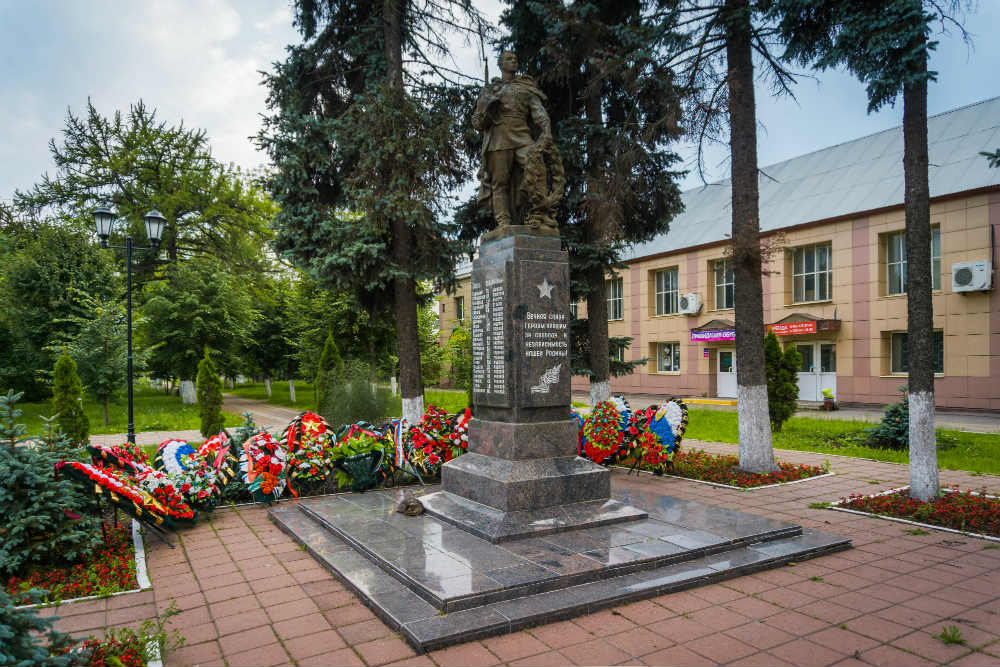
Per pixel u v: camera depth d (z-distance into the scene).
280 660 3.81
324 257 11.34
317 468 8.10
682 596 4.75
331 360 17.33
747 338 9.59
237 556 5.93
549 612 4.28
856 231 22.48
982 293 19.25
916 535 6.41
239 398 34.94
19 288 21.70
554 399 6.74
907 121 7.64
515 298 6.62
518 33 11.89
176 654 3.91
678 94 9.30
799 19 8.34
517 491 6.09
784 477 9.13
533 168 7.00
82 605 4.77
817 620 4.32
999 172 18.88
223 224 30.34
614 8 11.23
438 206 11.77
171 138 29.30
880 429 12.40
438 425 8.90
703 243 27.91
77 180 28.12
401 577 4.86
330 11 12.64
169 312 25.67
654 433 9.34
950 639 3.98
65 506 5.57
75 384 11.95
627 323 32.12
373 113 10.80
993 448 12.07
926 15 6.77
